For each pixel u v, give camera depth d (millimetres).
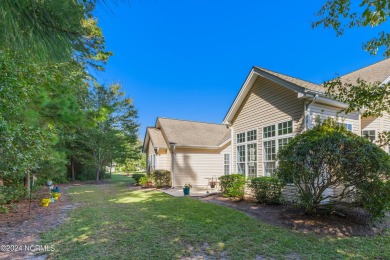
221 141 15523
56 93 5867
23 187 8539
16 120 5145
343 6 3762
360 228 5137
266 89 9070
